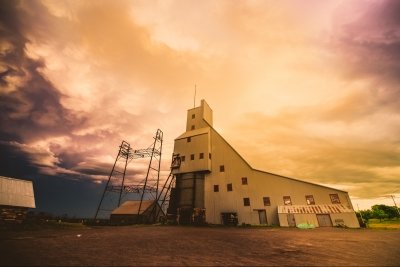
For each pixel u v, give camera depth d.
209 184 35.16
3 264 6.58
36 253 8.31
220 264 7.26
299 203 28.19
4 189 21.55
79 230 21.05
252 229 23.39
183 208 34.88
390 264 7.40
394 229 22.53
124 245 10.98
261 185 31.19
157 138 43.50
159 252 9.16
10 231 17.42
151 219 39.28
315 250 10.00
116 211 40.97
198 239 13.97
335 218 25.36
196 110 44.38
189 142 39.50
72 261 7.19
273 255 8.84
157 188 41.25
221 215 32.16
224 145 36.69
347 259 8.13
